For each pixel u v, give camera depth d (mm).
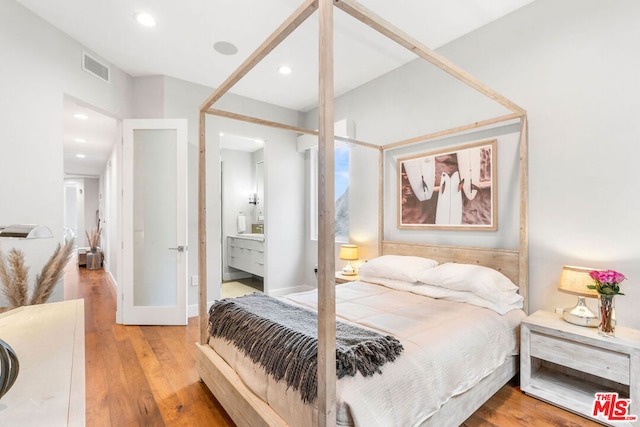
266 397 1608
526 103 2467
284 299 2469
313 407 1318
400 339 1671
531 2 2436
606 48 2098
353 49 3086
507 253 2537
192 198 3791
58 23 2664
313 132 3064
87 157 6777
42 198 2578
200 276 2311
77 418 801
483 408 1945
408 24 2701
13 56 2375
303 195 4887
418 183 3229
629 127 2016
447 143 3000
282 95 4223
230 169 6129
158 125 3465
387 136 3559
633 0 1997
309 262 4805
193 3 2432
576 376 2230
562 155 2291
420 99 3225
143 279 3484
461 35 2863
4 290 2137
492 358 1920
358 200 3877
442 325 1883
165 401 2039
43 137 2596
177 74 3607
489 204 2699
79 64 2945
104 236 7523
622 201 2043
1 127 2297
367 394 1281
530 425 1788
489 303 2234
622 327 1971
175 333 3193
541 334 2031
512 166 2574
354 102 3939
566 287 2053
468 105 2844
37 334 1362
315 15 2551
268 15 2584
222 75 3627
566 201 2275
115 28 2744
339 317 2039
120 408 1961
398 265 2920
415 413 1400
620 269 2043
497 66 2631
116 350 2785
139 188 3490
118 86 3436
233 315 2057
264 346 1664
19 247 2418
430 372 1510
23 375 1012
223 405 1893
